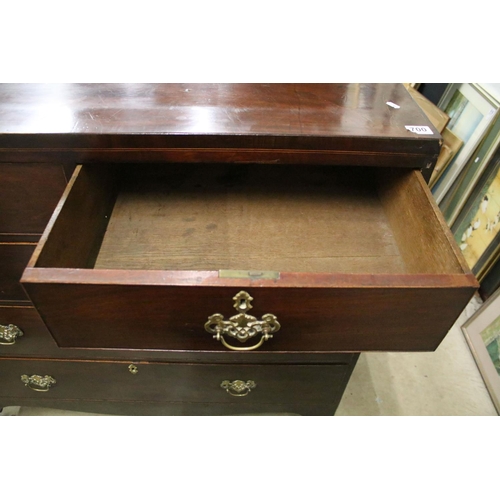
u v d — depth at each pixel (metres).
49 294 0.50
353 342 0.59
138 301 0.52
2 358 0.81
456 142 1.25
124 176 0.88
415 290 0.50
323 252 0.74
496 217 1.13
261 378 0.79
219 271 0.50
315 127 0.68
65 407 0.94
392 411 1.03
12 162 0.67
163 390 0.85
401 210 0.74
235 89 0.80
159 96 0.76
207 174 0.89
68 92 0.76
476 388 1.08
